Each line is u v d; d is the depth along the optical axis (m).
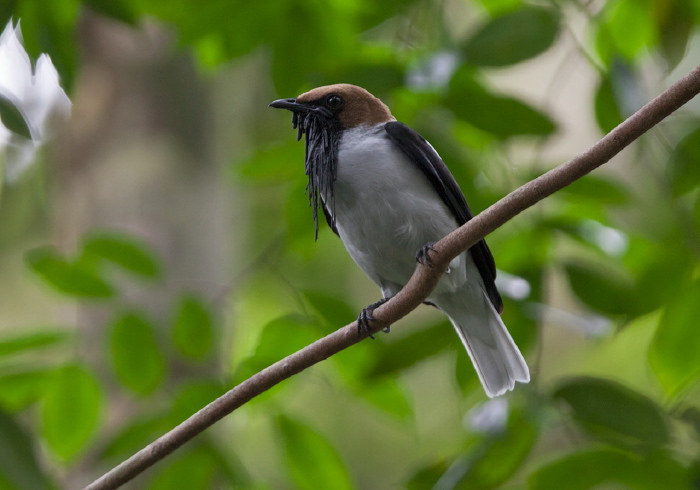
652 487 8.63
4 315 18.84
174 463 9.30
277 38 11.09
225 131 14.45
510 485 9.34
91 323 11.34
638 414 8.63
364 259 9.68
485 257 9.47
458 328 9.80
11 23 9.76
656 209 11.96
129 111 13.59
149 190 13.24
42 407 9.50
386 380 10.09
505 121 9.34
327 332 9.77
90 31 13.72
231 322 10.88
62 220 13.54
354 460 18.31
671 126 9.98
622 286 9.80
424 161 9.20
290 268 16.16
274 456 15.69
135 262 9.78
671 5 10.00
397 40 11.05
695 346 8.96
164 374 9.66
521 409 9.02
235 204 14.73
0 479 7.78
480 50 9.41
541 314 9.69
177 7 11.59
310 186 9.55
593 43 10.48
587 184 9.98
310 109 9.70
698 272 9.66
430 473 9.72
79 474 11.33
